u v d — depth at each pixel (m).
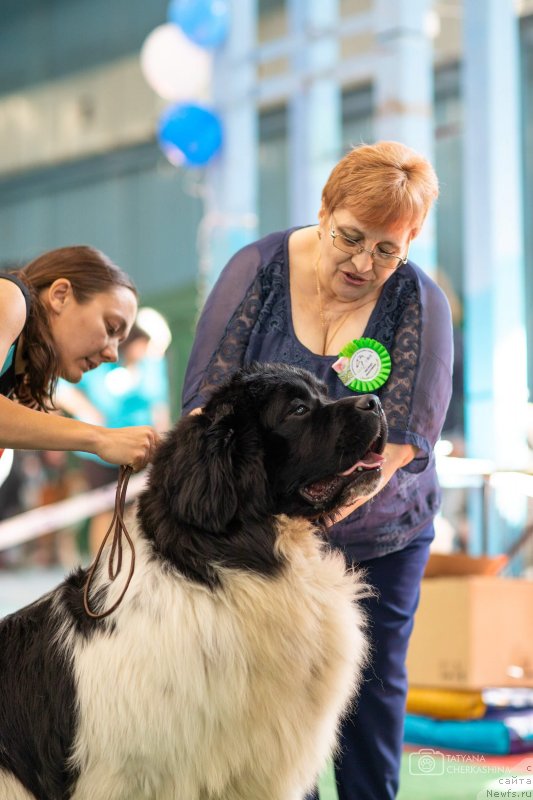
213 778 2.96
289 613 3.07
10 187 20.19
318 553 3.25
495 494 6.98
